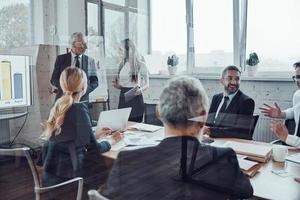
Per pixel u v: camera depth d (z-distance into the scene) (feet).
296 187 3.08
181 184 2.82
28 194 5.28
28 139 6.66
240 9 5.94
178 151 2.90
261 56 5.78
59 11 8.97
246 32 5.89
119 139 4.62
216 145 3.18
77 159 4.74
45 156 5.31
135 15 7.62
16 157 5.63
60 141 5.23
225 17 6.07
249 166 3.42
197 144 2.93
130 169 2.97
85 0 8.89
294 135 4.50
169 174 2.85
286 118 4.82
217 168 2.90
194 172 2.85
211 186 2.84
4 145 6.90
